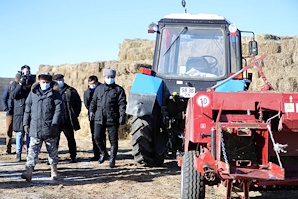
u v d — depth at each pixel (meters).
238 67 8.80
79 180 8.33
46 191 7.37
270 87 7.12
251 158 5.87
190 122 6.28
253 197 7.22
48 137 8.10
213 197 7.01
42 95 8.04
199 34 8.97
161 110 8.79
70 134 10.37
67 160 10.84
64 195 7.11
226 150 5.86
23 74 10.46
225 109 6.00
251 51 8.61
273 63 23.08
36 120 8.03
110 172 9.13
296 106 5.96
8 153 11.80
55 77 10.36
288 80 21.05
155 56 9.02
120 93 9.66
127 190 7.52
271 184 5.58
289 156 6.21
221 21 8.95
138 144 9.24
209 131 5.99
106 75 9.62
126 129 15.69
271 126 6.08
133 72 28.17
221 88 8.16
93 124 10.68
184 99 8.83
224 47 8.85
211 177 5.63
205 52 8.90
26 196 6.98
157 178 8.55
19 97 10.41
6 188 7.54
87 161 10.68
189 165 5.97
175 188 7.73
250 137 5.90
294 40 24.27
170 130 9.02
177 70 8.92
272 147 5.91
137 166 9.76
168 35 9.02
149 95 8.72
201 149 6.24
